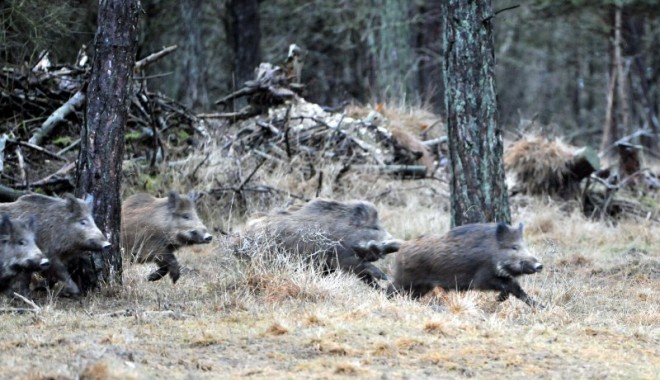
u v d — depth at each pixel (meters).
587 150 32.44
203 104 44.81
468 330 15.98
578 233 29.03
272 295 18.08
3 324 16.03
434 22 56.78
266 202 28.30
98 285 19.20
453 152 22.00
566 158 33.03
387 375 13.30
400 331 15.64
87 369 12.62
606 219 32.38
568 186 33.25
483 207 21.73
